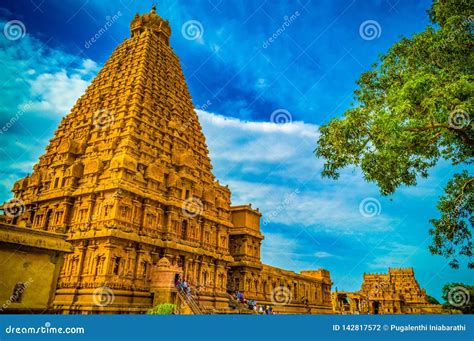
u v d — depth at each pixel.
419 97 18.58
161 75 58.50
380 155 19.14
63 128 53.59
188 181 49.19
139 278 38.28
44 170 48.38
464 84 17.14
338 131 20.98
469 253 22.28
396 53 23.50
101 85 56.41
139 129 46.78
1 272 22.20
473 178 22.33
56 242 25.59
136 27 65.50
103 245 36.28
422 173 22.98
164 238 43.34
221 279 51.88
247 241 61.38
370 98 24.22
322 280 87.06
